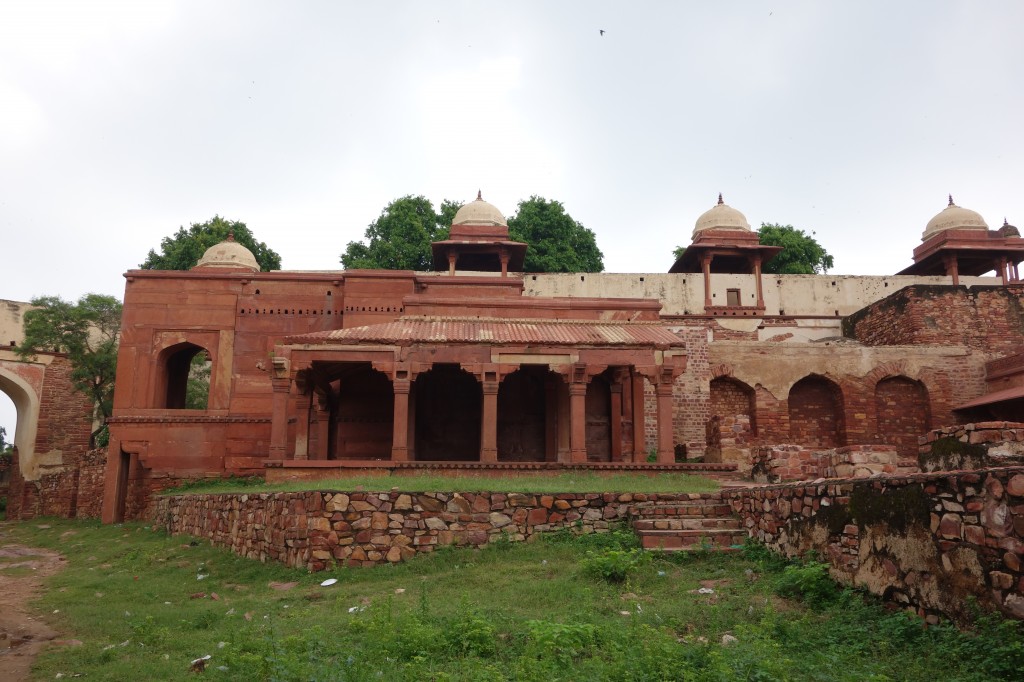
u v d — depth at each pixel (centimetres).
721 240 3083
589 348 1705
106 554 1498
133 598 1010
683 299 3203
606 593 799
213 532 1424
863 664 541
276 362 1645
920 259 3288
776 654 557
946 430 880
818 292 3284
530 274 3203
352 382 2034
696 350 2398
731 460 1662
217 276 2222
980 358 2469
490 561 997
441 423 2066
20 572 1383
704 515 1073
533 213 4084
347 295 2211
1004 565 532
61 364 3378
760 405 2384
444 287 2355
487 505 1092
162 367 2216
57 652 722
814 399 2466
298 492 1095
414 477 1455
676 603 743
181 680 587
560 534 1080
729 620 677
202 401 3347
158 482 2098
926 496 616
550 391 2019
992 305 2619
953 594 579
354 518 1056
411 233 3966
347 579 984
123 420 2106
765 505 932
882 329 2762
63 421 3344
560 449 1953
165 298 2212
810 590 730
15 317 3362
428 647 620
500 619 697
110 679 614
